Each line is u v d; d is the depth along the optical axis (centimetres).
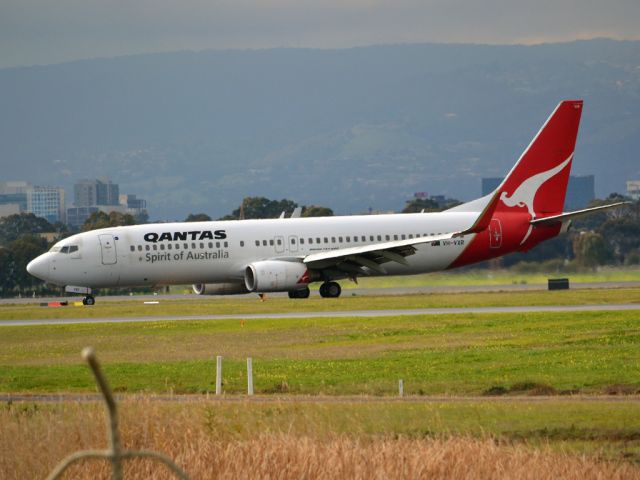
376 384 14450
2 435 10162
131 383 15138
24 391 14562
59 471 5659
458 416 11462
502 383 14312
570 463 9350
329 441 10094
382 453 9500
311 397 12925
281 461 9400
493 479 9094
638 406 11969
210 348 18975
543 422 11144
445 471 9219
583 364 15850
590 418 11306
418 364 16262
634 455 9819
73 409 11244
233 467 9350
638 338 18400
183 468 9350
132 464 9450
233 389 14462
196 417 10700
